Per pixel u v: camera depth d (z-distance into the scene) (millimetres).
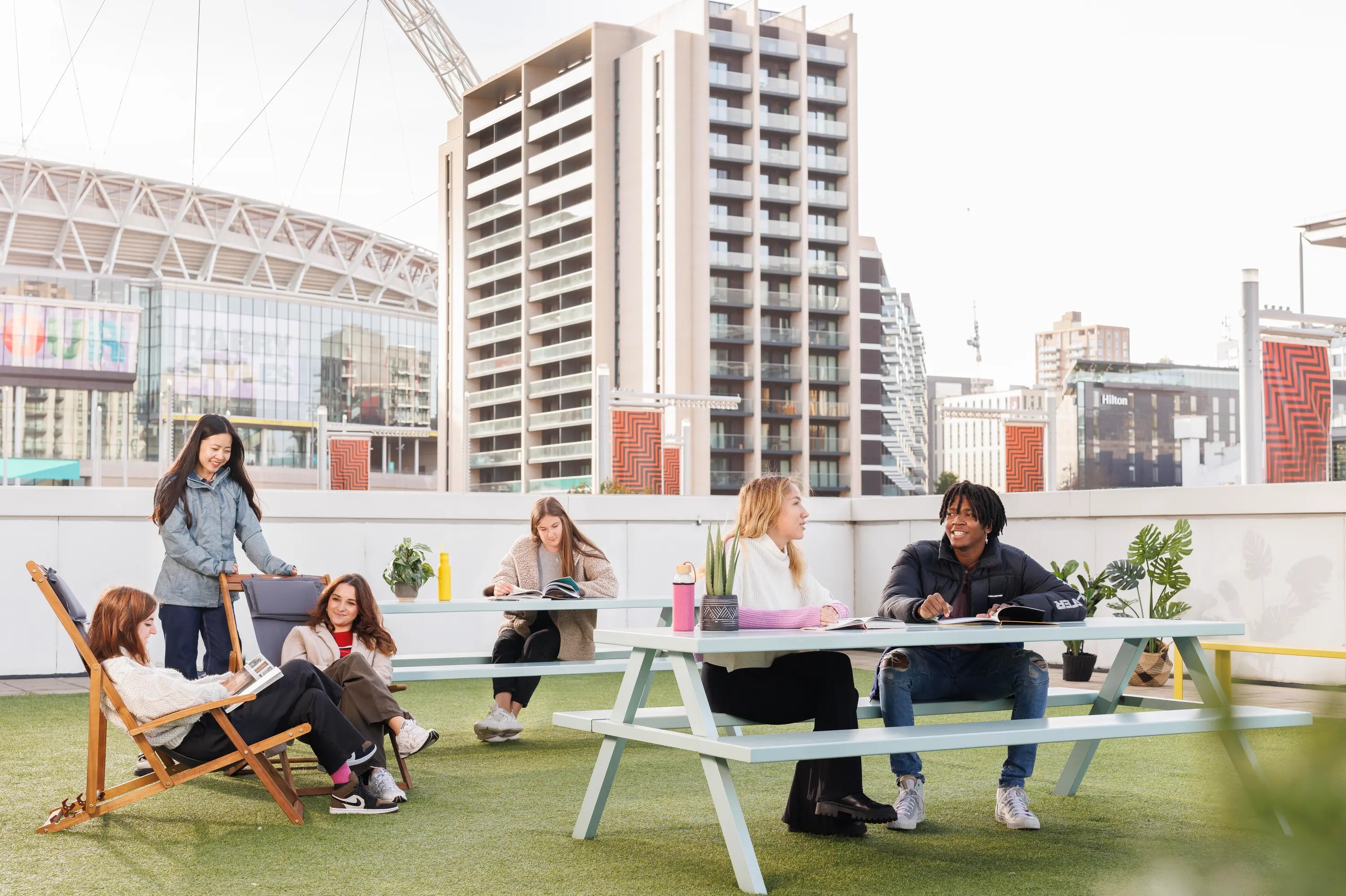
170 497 5043
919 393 129125
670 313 73750
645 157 75938
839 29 80938
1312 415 14102
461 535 10094
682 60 74750
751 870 3189
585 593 6254
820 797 3820
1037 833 3938
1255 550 8422
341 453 25984
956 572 4387
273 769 4406
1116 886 692
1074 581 9555
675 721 3992
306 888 3221
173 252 118812
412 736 4629
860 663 10242
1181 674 6727
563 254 80000
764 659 3898
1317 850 575
